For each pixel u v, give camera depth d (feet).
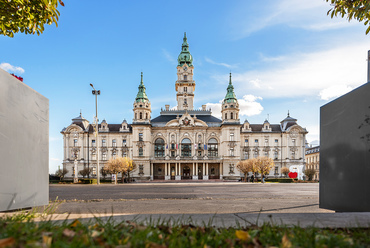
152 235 10.00
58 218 16.56
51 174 260.21
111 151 260.83
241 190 73.36
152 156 260.21
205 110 294.46
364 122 18.58
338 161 21.42
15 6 24.52
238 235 9.54
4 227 10.45
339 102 21.48
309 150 364.38
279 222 14.28
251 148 269.44
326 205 22.99
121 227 11.60
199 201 37.40
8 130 19.03
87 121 277.44
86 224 11.82
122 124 267.59
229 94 264.11
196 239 9.64
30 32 27.55
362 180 18.66
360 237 10.73
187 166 266.36
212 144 265.13
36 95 22.79
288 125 273.54
